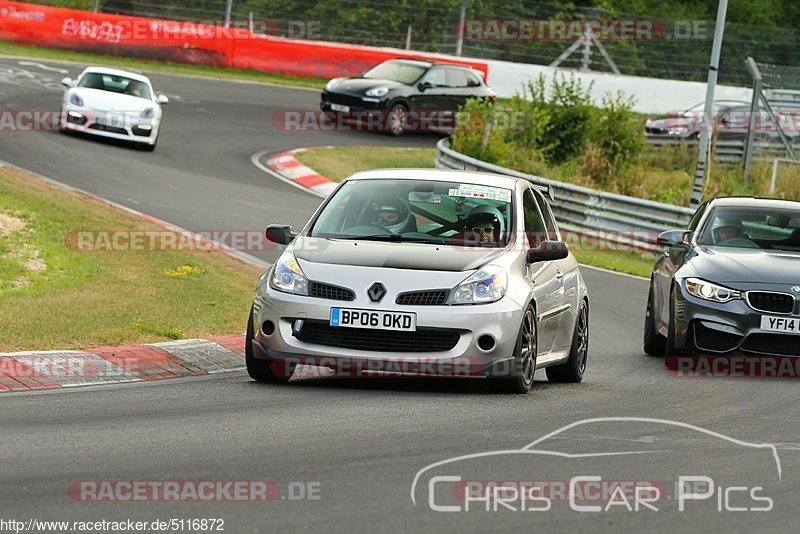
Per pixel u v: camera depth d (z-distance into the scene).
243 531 17.92
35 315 38.31
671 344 39.91
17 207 56.53
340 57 143.12
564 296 36.22
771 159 118.56
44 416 26.45
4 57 120.88
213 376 33.50
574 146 111.06
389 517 18.86
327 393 30.80
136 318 39.72
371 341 30.81
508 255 32.75
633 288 64.19
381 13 150.12
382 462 22.62
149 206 67.44
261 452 23.25
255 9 148.38
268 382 32.56
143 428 25.38
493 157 102.38
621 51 153.50
